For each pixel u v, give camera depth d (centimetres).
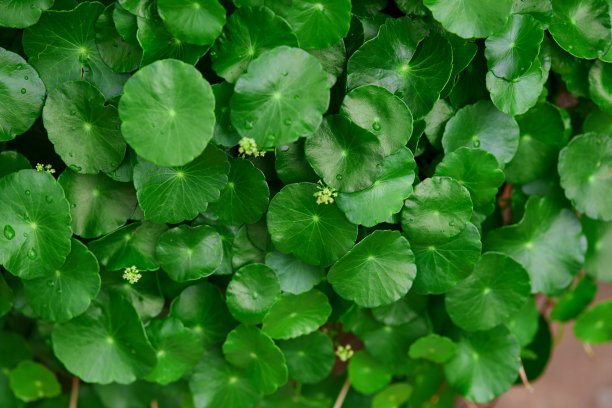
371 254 66
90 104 63
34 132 66
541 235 69
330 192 64
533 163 69
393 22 64
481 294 69
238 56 63
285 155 64
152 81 61
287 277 67
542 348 76
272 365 68
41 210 64
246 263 67
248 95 62
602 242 72
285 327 68
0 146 66
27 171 63
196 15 62
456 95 66
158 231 66
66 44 64
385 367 73
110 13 63
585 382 94
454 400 80
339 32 63
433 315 71
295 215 65
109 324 67
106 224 65
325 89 62
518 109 65
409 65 65
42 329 69
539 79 65
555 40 65
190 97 61
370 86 63
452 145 66
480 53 65
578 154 68
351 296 67
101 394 73
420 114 65
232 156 65
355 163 64
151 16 62
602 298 96
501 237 69
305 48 63
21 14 63
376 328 71
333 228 65
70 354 67
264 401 75
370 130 64
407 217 65
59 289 66
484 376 71
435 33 64
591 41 66
